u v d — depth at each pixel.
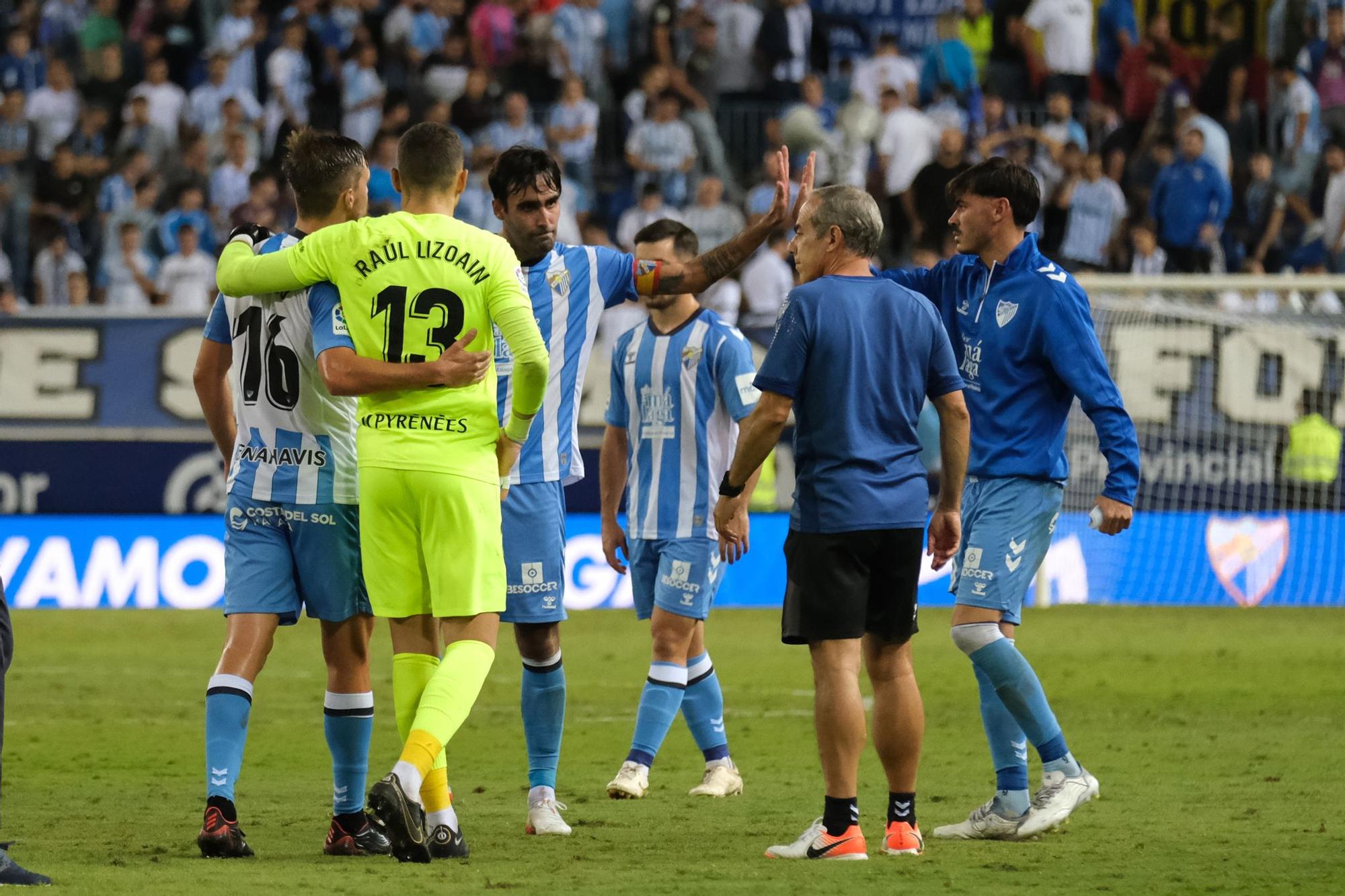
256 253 19.05
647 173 66.12
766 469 53.53
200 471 52.28
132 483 52.09
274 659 41.97
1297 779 24.94
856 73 70.50
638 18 72.88
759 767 26.94
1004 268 20.75
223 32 68.31
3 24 71.88
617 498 26.28
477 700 35.03
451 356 17.83
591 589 53.00
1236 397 53.25
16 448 51.88
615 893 16.25
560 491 21.52
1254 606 53.31
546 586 21.09
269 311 18.86
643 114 68.19
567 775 26.17
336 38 69.56
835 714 18.25
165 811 22.11
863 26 74.38
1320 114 69.06
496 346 21.12
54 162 63.31
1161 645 44.06
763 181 65.06
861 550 18.36
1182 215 63.09
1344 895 16.52
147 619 49.31
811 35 72.31
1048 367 20.56
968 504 20.94
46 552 51.97
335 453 18.97
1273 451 53.31
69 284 60.09
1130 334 53.31
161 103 67.06
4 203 63.78
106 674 38.47
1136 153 69.25
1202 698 34.69
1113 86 72.56
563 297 21.20
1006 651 20.02
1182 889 16.78
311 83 67.94
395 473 17.98
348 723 19.02
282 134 65.06
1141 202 65.50
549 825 20.58
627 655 42.34
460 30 71.62
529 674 21.22
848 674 18.38
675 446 24.70
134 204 62.44
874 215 19.14
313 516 18.89
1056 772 20.16
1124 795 23.53
